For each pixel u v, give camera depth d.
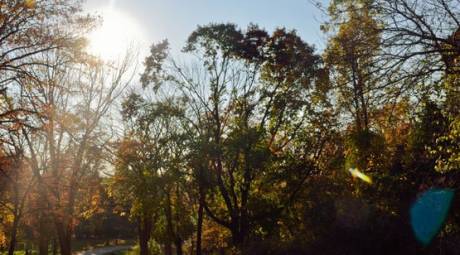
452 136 11.81
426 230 17.80
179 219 35.88
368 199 20.55
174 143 30.06
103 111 26.97
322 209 24.45
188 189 31.48
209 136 29.92
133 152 31.12
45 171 25.52
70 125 19.03
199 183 29.95
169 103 31.69
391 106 11.65
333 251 21.06
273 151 30.52
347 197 23.75
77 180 26.09
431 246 18.17
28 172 25.55
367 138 18.41
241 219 29.81
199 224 32.41
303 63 28.62
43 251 27.59
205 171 29.58
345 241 21.11
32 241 43.28
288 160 29.48
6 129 15.15
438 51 10.47
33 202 25.41
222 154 28.97
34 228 28.66
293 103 28.98
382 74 10.79
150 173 30.52
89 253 64.69
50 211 24.42
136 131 32.53
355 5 11.33
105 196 36.41
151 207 31.72
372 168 18.98
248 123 30.78
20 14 14.95
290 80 29.53
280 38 30.47
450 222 17.22
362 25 11.12
